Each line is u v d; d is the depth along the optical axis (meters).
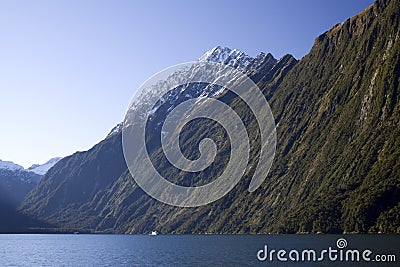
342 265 109.81
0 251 196.38
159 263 132.00
